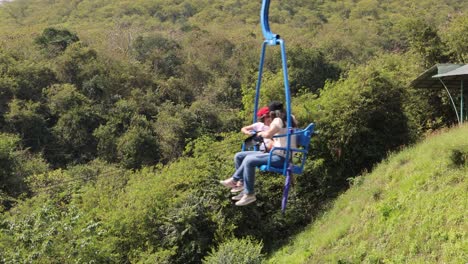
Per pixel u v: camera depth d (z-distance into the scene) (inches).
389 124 858.1
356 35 2842.0
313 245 656.4
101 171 1290.6
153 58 2338.8
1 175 1050.1
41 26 3117.6
